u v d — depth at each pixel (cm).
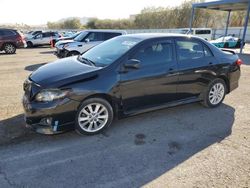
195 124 472
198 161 349
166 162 346
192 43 516
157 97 473
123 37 514
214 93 554
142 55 449
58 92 378
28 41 2369
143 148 382
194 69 506
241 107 570
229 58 570
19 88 710
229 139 414
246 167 336
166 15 5200
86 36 1206
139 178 311
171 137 419
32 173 317
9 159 346
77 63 457
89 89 395
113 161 347
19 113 505
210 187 295
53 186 295
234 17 4647
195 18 4650
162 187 294
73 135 419
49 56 1572
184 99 515
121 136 420
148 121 481
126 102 439
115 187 294
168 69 472
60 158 351
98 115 421
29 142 393
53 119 380
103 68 416
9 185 294
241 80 863
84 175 315
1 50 1688
